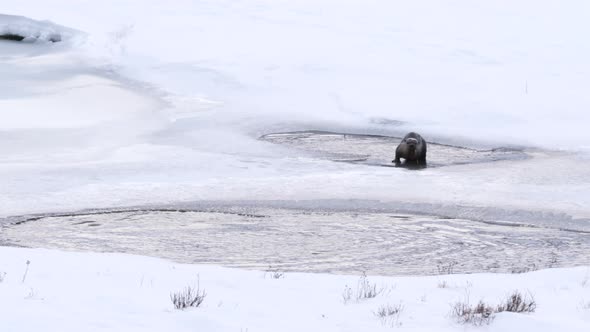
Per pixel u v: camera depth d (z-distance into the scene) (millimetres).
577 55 168375
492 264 54594
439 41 181125
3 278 36094
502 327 30422
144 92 145250
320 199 78625
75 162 94375
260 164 95438
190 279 38812
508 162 99750
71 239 60750
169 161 95188
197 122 121625
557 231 67250
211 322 29109
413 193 81625
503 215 73188
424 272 51438
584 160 101125
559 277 42688
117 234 62781
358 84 147375
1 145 103625
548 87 143875
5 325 25953
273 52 170000
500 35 187250
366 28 193625
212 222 68062
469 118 127312
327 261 54438
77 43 182250
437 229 66750
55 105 132375
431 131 118438
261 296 35469
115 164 92625
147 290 35094
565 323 31375
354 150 106188
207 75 155000
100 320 28094
